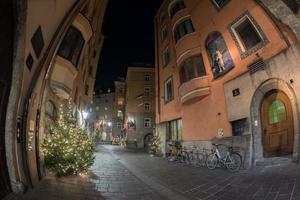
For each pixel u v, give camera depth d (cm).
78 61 1248
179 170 1215
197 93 1493
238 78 1220
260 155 1059
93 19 1784
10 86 586
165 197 736
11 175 595
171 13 1977
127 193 769
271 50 1026
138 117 4028
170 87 2081
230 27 1247
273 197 616
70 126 1020
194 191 786
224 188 776
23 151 673
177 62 1725
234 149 1201
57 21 812
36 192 648
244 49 1188
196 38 1572
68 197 649
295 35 905
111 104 7006
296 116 904
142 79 4194
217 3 1345
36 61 737
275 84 1009
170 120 2041
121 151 2777
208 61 1484
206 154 1406
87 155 1021
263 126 1080
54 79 1103
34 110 785
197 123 1595
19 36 546
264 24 1045
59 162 912
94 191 757
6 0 491
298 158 866
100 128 6844
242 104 1184
